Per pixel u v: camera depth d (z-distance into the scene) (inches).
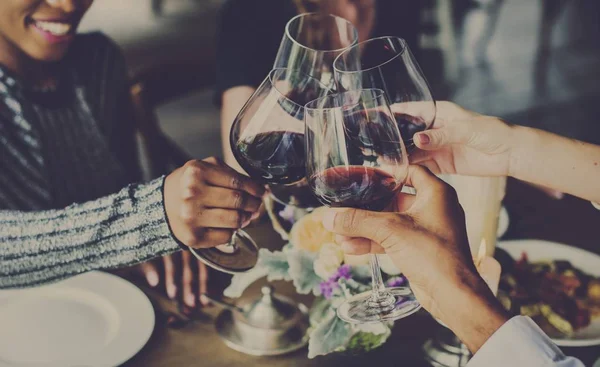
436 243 34.8
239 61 80.5
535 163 46.9
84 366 41.3
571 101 177.9
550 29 212.2
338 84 43.5
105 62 74.5
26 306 47.7
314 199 49.0
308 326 45.5
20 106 64.3
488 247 44.7
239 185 42.8
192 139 167.8
